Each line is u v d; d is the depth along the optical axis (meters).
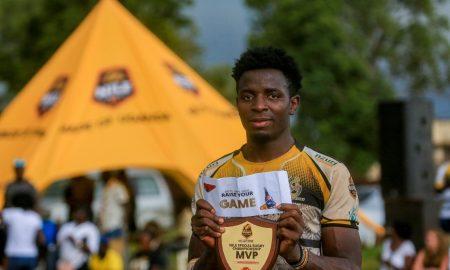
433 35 47.09
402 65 47.84
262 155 4.14
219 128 13.95
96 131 13.26
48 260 14.31
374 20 46.03
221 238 3.92
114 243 14.83
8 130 13.88
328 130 37.38
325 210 4.09
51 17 43.72
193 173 12.99
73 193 15.01
